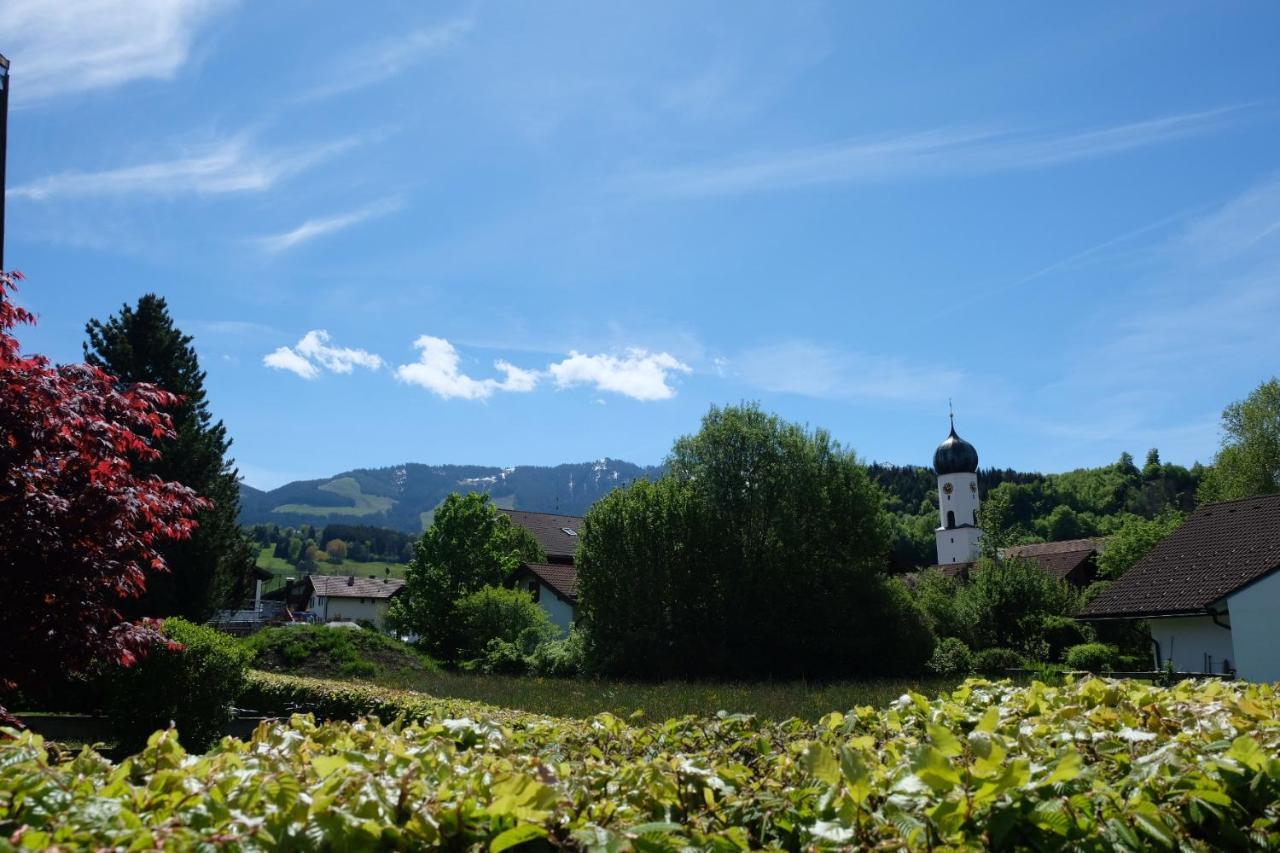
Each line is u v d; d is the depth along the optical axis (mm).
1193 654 22078
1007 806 2551
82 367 8602
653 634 31188
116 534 8172
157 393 8906
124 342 34750
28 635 7672
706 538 32344
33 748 2947
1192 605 21344
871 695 18391
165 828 2188
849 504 32594
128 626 8422
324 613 79688
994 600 36062
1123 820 2660
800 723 4703
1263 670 19922
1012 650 33094
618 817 2721
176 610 32312
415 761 2822
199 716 13008
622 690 21375
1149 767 2914
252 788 2512
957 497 81250
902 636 31500
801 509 32719
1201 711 3914
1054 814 2533
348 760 2916
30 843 2080
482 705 12211
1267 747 3182
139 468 30078
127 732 12750
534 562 53219
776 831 2754
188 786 2602
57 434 7754
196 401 36156
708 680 27953
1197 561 23156
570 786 2910
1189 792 2783
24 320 8219
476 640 37750
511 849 2414
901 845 2463
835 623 31062
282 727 3730
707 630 32125
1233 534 23578
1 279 8000
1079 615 23859
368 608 81438
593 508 34438
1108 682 4824
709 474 33219
